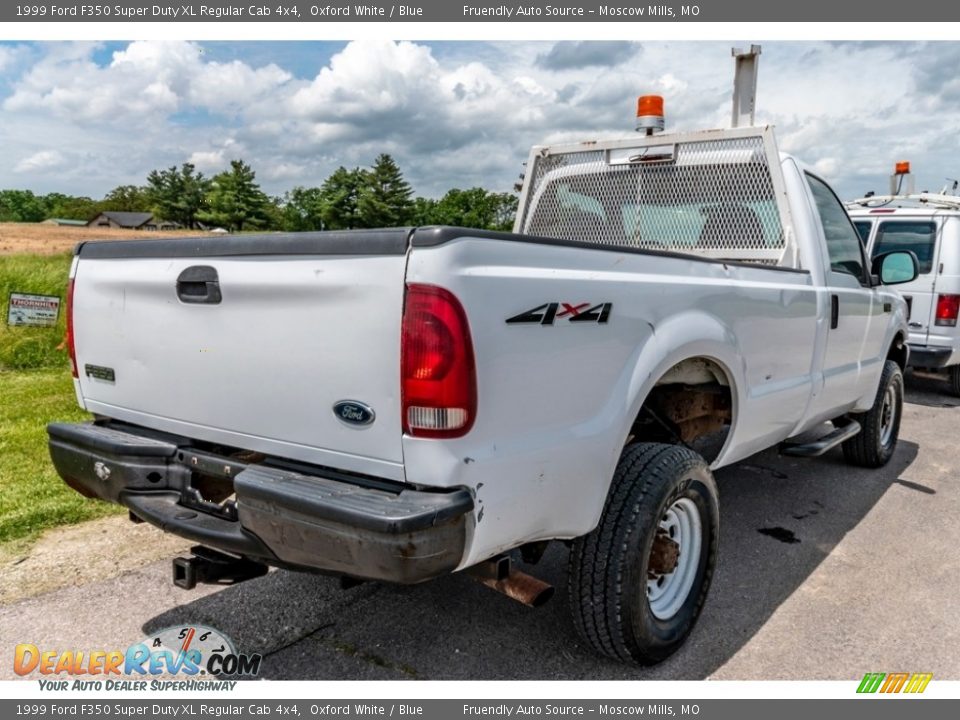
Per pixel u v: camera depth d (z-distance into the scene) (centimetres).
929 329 810
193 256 257
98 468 286
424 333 202
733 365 319
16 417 627
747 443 356
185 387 268
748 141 418
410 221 11306
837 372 441
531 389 225
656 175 456
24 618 317
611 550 263
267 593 344
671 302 279
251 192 12162
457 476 208
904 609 339
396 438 212
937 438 674
